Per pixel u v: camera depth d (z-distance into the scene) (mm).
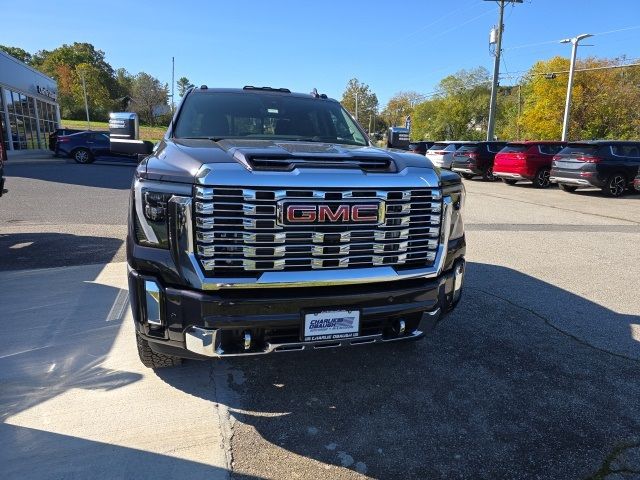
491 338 4086
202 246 2494
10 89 26219
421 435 2791
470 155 20547
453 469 2523
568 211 11461
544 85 48875
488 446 2713
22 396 3021
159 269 2602
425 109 74188
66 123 70438
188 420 2852
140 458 2508
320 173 2574
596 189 16875
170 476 2389
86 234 7371
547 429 2877
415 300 2867
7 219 8516
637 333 4266
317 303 2625
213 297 2525
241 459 2539
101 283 5055
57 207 9820
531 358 3754
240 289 2564
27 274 5328
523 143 17672
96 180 14758
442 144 25000
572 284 5598
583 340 4102
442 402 3131
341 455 2600
